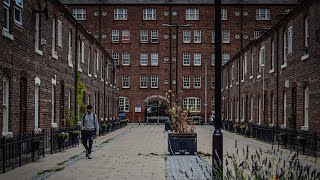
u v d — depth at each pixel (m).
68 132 25.80
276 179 7.56
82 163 18.56
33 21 22.64
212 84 76.94
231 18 76.56
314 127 24.56
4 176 14.79
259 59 39.94
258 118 40.06
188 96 77.00
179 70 77.06
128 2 77.06
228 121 52.66
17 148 17.64
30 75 22.09
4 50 18.39
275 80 33.75
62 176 15.00
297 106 28.02
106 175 15.27
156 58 77.31
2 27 18.12
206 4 77.00
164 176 14.95
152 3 77.06
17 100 20.16
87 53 39.34
